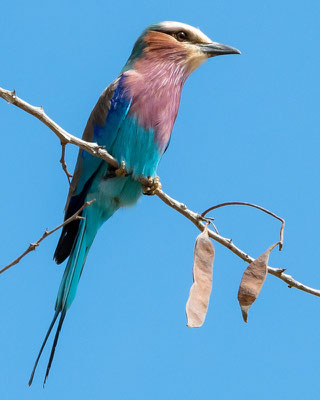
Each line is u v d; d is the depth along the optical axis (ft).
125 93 34.01
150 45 35.42
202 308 23.09
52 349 31.09
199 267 23.86
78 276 33.47
